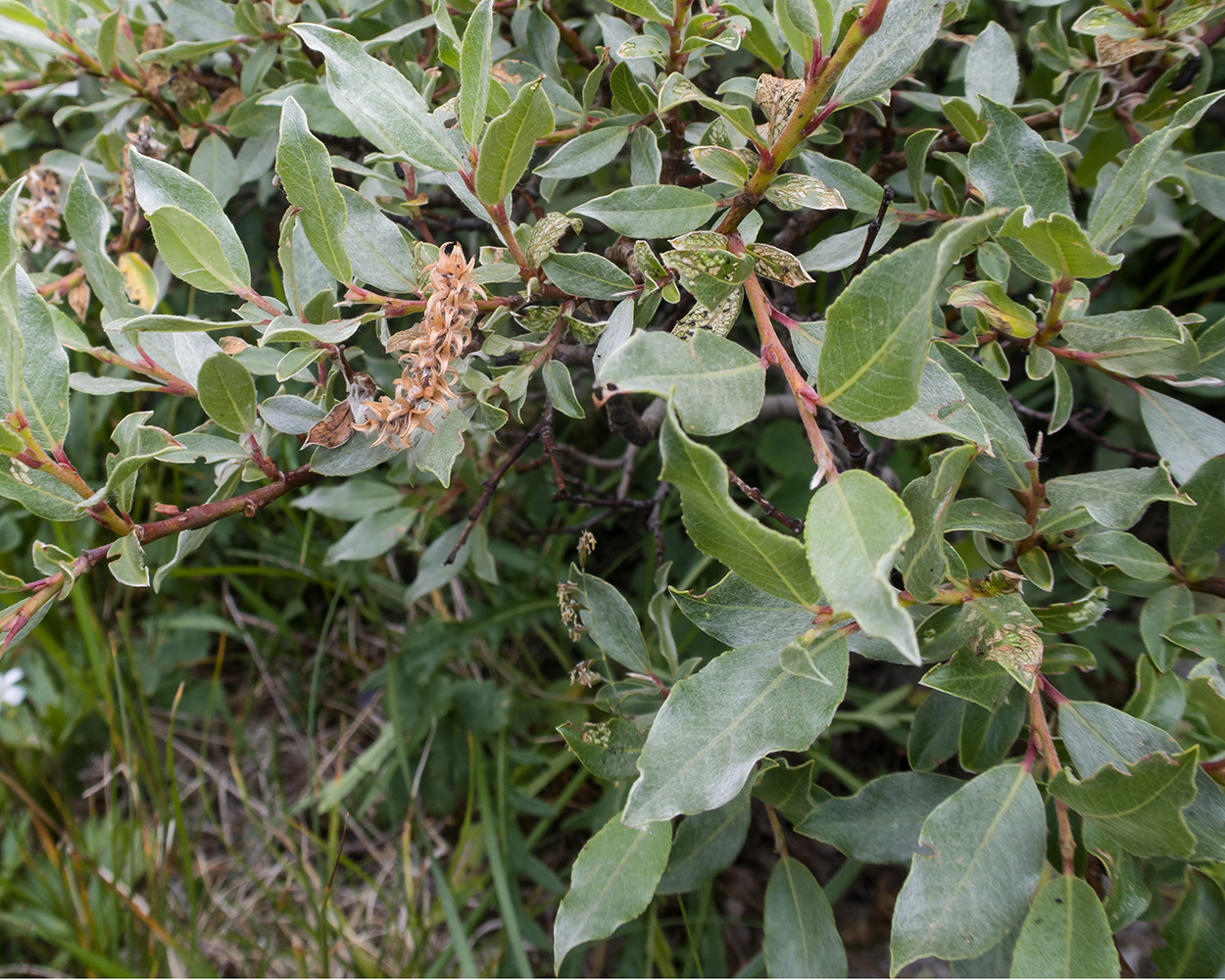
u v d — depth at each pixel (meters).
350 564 0.51
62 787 0.54
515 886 0.43
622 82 0.25
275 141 0.33
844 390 0.17
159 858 0.49
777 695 0.19
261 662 0.55
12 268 0.19
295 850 0.50
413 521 0.41
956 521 0.23
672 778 0.18
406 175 0.27
